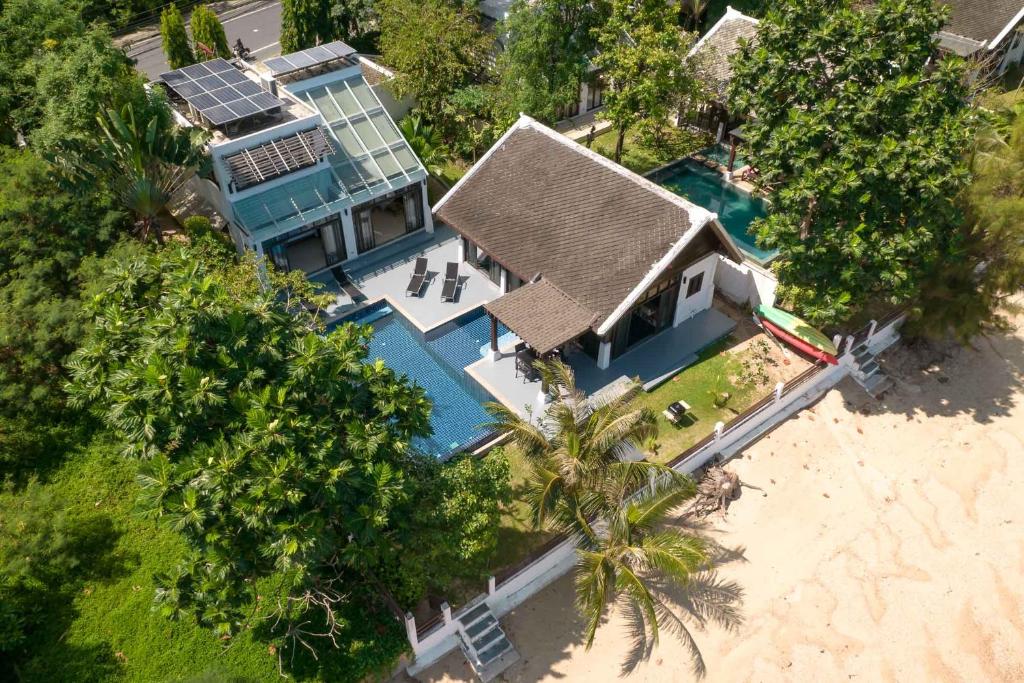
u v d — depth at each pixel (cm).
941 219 2941
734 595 2597
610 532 2436
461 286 3725
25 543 2383
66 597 2453
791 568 2677
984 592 2616
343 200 3675
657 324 3444
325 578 2284
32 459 2844
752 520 2825
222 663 2292
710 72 4388
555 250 3266
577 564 2545
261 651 2316
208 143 3375
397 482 2008
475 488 2289
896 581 2644
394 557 2241
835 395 3300
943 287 3250
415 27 4306
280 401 1872
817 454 3064
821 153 3036
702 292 3522
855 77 3050
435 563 2214
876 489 2938
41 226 3020
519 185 3519
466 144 4403
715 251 3356
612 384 3209
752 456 3047
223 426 1914
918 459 3052
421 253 3959
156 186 3359
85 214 3120
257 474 1816
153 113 3238
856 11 3288
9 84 3628
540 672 2388
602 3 4156
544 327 2997
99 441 2906
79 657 2303
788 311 3553
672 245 3066
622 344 3341
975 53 4694
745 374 3316
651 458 2944
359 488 1955
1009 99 3694
